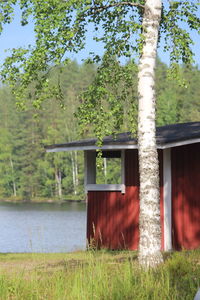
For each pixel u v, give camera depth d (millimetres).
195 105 102312
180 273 11070
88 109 13734
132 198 19484
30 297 9906
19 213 57875
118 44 13523
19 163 109375
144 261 12328
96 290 9641
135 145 18281
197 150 18156
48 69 13383
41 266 13812
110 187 19922
